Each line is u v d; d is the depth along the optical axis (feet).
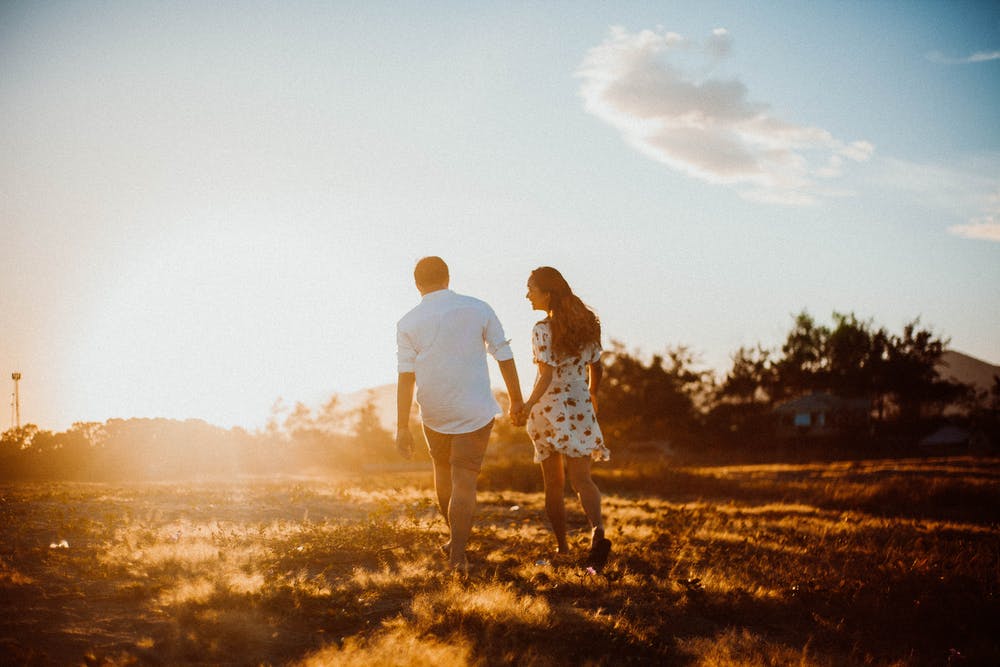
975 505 44.62
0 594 12.35
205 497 31.30
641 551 18.51
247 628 10.80
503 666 9.77
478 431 15.85
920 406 315.17
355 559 16.57
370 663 9.41
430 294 16.29
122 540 17.92
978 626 13.07
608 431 227.20
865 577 15.88
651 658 10.56
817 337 299.99
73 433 83.05
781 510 34.53
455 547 15.55
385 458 173.17
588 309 18.03
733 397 265.54
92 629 10.80
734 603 13.62
